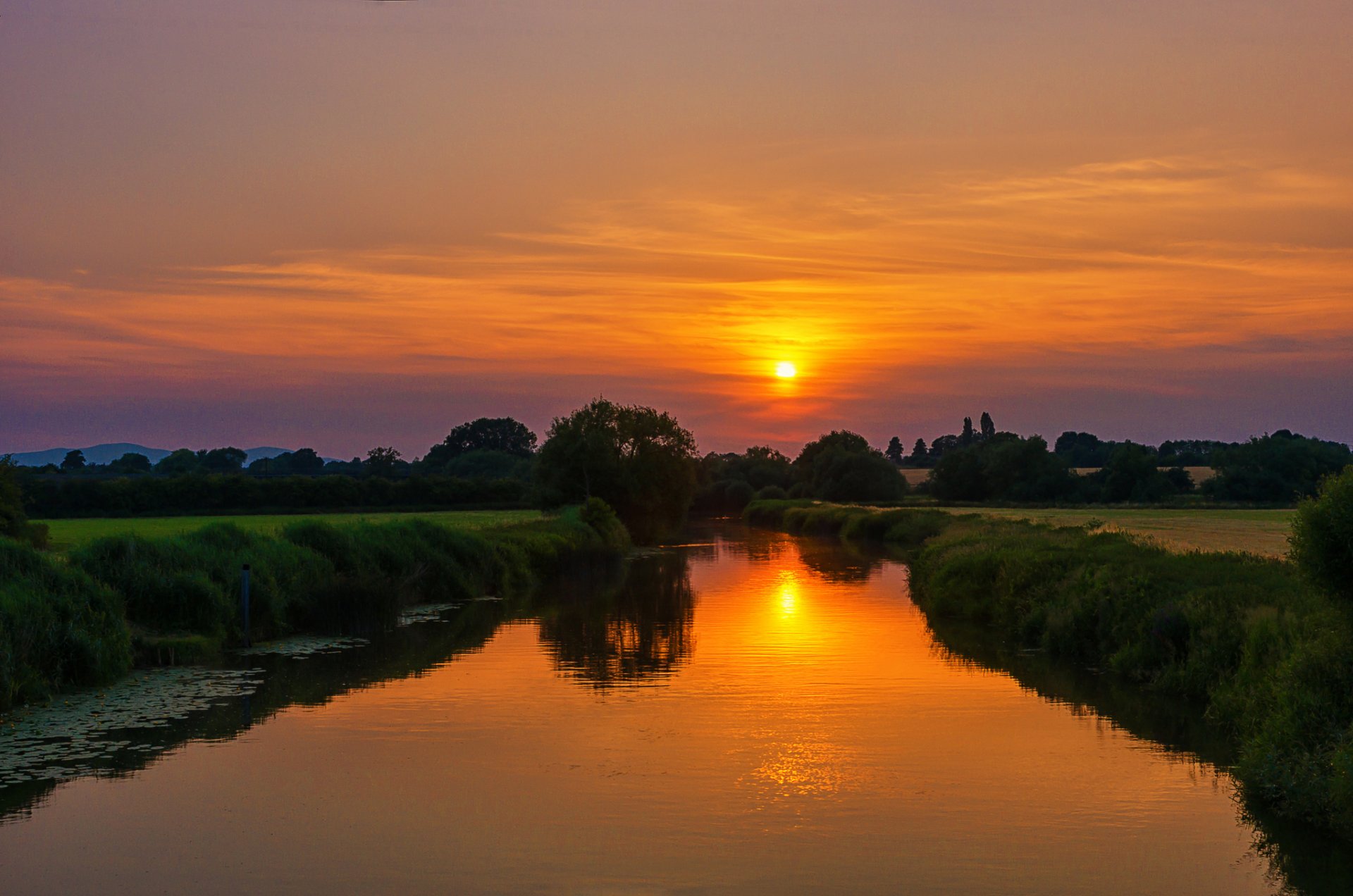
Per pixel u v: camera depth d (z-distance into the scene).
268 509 91.88
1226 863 10.73
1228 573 22.56
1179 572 23.47
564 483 73.00
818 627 28.08
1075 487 109.81
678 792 13.02
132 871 10.56
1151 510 87.88
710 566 50.84
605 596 37.03
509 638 26.23
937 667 21.67
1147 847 11.17
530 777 13.67
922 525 67.94
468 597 36.41
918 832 11.63
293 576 27.64
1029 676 20.64
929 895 9.98
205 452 167.25
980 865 10.69
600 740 15.54
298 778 13.66
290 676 20.78
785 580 42.78
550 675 20.89
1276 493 98.62
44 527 53.22
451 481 103.56
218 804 12.57
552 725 16.53
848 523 79.00
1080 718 16.91
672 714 17.31
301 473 175.25
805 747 15.11
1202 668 17.89
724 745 15.24
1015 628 25.72
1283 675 13.70
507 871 10.55
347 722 16.70
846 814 12.21
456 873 10.49
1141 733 15.91
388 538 35.06
